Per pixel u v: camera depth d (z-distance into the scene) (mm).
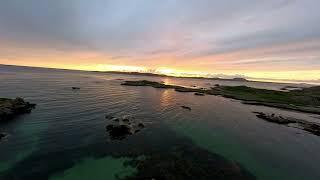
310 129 33188
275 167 19531
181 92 81250
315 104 64312
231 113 43312
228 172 17703
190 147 22766
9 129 24938
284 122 36938
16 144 20859
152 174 16375
